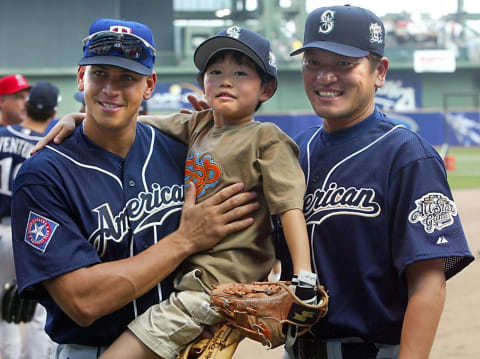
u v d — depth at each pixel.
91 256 2.18
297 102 29.17
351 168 2.22
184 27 29.39
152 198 2.36
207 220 2.27
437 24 31.06
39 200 2.19
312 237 2.24
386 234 2.15
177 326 2.21
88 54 2.22
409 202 2.10
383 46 2.30
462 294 6.27
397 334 2.18
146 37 2.29
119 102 2.23
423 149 2.14
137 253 2.29
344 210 2.19
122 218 2.29
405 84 30.64
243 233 2.33
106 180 2.30
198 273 2.27
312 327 2.24
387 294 2.16
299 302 2.03
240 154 2.38
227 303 2.12
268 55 2.50
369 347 2.20
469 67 30.36
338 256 2.19
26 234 2.18
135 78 2.25
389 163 2.16
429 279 2.07
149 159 2.42
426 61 29.94
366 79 2.24
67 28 29.27
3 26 29.03
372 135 2.24
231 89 2.44
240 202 2.31
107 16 29.41
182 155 2.55
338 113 2.23
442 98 30.84
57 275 2.13
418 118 25.80
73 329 2.27
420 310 2.04
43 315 3.98
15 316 3.89
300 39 29.84
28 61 29.23
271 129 2.39
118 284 2.14
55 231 2.16
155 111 28.23
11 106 5.48
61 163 2.26
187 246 2.25
